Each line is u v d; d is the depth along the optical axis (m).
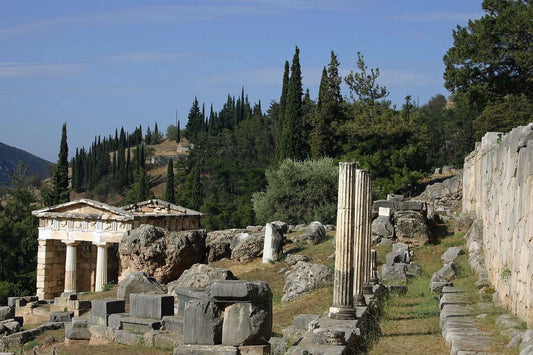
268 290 16.69
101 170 194.62
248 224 103.12
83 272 65.81
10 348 27.98
